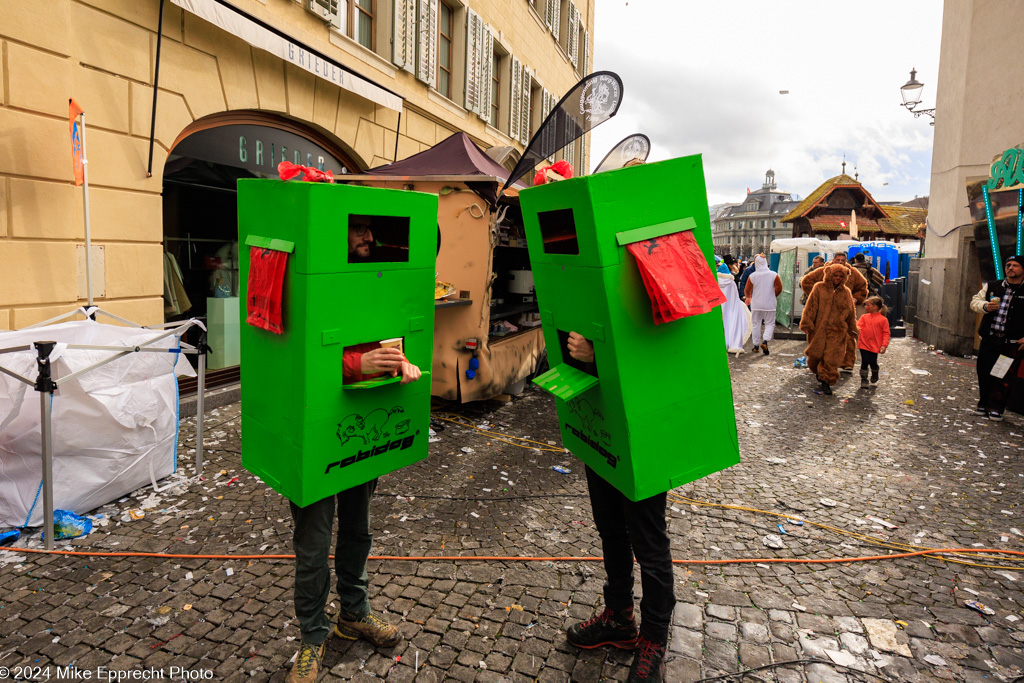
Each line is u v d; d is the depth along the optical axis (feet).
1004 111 33.71
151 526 11.02
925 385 26.08
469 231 18.60
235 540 10.59
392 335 7.22
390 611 8.63
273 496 12.44
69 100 15.62
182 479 13.17
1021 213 27.17
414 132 34.60
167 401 13.05
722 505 12.71
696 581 9.65
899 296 45.24
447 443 16.67
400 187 18.98
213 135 21.20
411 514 11.96
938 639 8.23
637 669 6.98
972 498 13.32
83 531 10.61
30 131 14.83
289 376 6.57
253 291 6.89
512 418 19.51
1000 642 8.18
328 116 26.55
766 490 13.66
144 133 17.92
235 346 22.41
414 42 33.53
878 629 8.43
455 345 19.04
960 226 34.24
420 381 7.67
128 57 17.25
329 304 6.39
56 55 15.29
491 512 12.13
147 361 12.56
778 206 379.35
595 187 6.12
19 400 9.98
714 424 7.22
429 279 7.57
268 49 20.47
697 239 6.71
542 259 7.84
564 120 9.33
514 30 48.73
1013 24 33.14
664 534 7.09
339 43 26.53
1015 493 13.62
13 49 14.34
